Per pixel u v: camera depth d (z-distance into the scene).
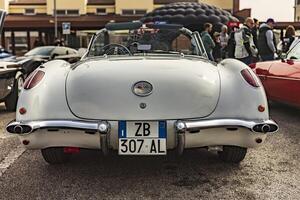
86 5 33.91
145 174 3.94
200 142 3.50
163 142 3.43
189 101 3.51
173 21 19.97
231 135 3.53
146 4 33.66
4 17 8.23
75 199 3.37
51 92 3.62
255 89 3.65
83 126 3.40
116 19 31.70
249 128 3.47
